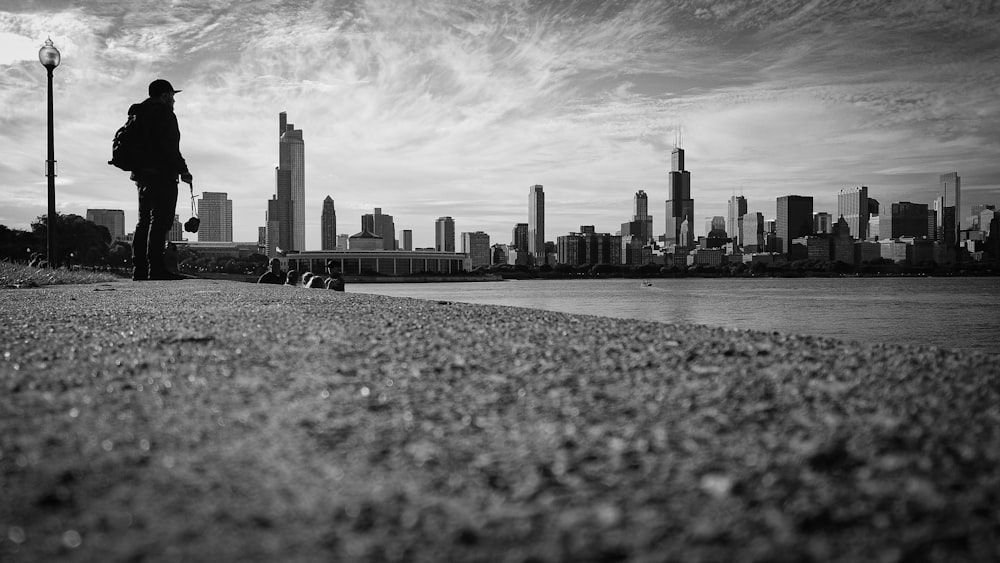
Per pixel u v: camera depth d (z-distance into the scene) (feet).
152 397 14.08
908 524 7.36
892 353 19.27
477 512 7.82
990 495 8.11
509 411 12.75
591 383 15.30
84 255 428.15
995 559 6.54
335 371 17.26
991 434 10.64
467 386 15.16
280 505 8.03
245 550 6.80
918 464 9.26
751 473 8.99
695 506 7.91
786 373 16.16
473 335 24.73
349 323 29.99
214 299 53.88
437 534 7.23
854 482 8.64
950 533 7.11
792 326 117.29
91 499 8.14
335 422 11.96
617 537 7.09
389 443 10.62
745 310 178.19
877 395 13.62
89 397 14.07
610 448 10.24
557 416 12.29
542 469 9.30
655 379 15.65
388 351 20.70
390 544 6.98
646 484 8.68
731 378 15.62
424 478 8.99
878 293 371.35
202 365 18.28
